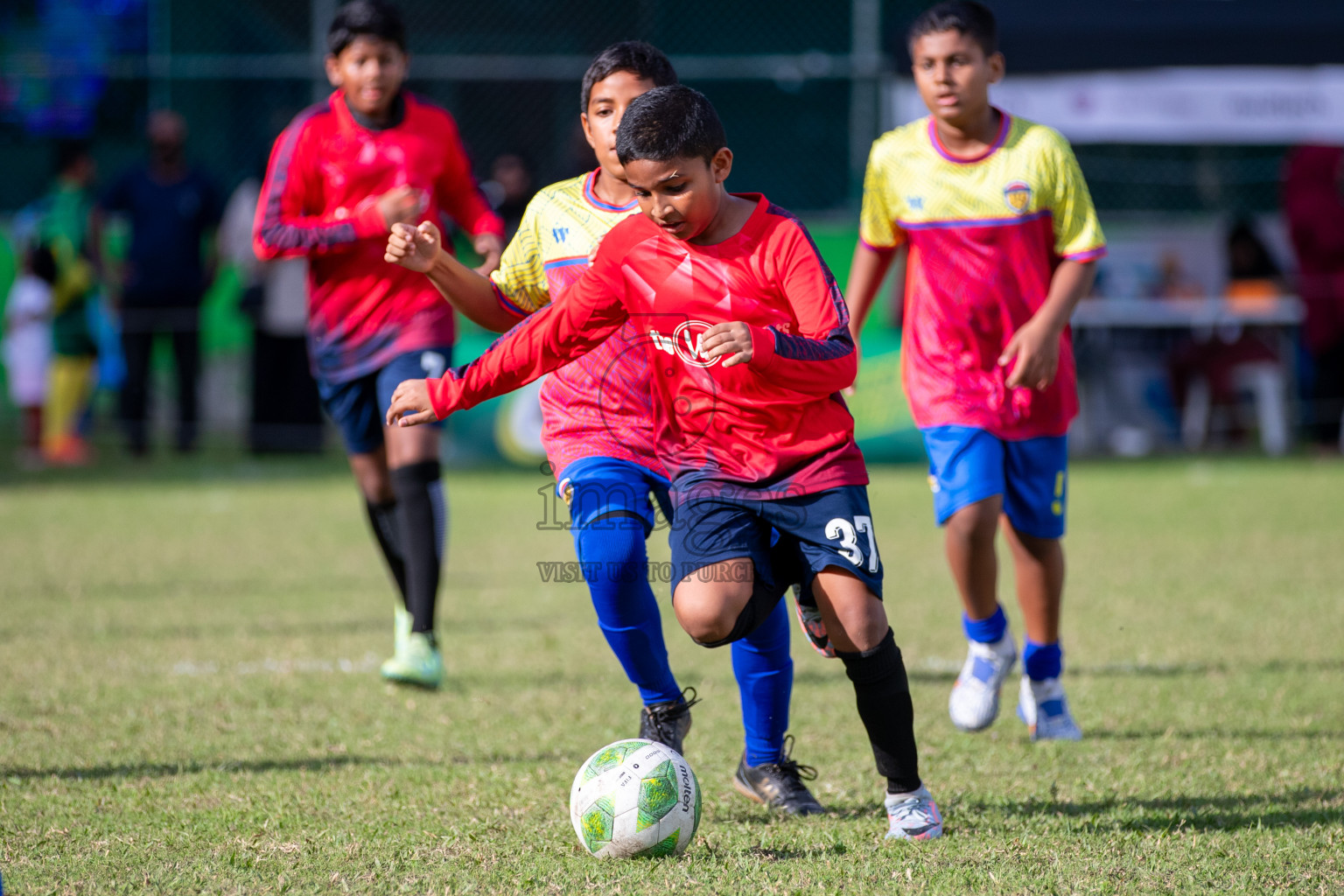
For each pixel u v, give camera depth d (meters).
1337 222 41.34
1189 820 11.45
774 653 12.02
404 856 10.62
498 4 51.59
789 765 12.24
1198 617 20.95
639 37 52.31
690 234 10.77
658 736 12.21
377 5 17.50
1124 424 44.44
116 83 52.25
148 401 43.03
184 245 41.97
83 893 9.70
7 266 44.81
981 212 14.55
